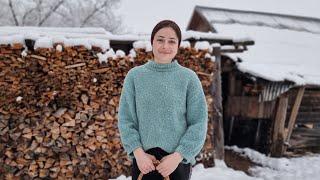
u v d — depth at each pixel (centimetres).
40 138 441
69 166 458
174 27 173
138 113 175
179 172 171
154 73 175
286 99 802
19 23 1349
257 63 919
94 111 474
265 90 790
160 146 170
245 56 970
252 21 1272
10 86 428
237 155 814
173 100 170
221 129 589
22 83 432
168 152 171
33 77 435
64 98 456
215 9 1323
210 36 569
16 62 423
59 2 1403
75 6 1463
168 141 170
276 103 812
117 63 483
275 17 1370
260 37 1141
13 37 418
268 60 962
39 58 428
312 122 890
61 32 488
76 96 460
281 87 783
